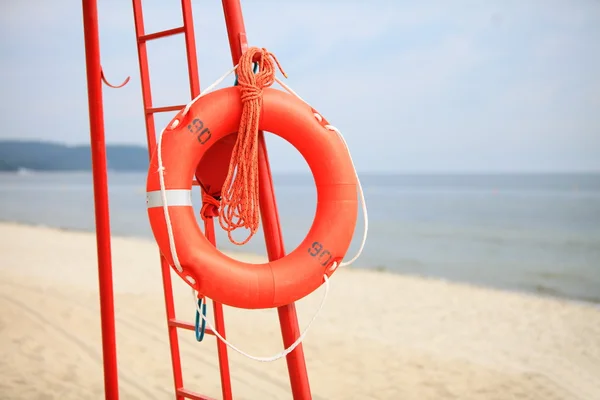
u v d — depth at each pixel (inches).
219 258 76.7
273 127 79.5
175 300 244.4
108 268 88.4
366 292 297.6
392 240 669.9
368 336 205.2
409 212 969.5
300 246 81.3
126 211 1032.8
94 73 83.1
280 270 78.5
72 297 235.9
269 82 78.7
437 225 799.7
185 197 76.3
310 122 80.6
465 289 325.7
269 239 85.5
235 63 83.7
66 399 133.3
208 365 166.2
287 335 86.1
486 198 1257.4
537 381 162.9
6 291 236.4
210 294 76.0
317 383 157.0
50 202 1229.1
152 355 171.2
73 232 606.5
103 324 89.7
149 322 206.5
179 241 74.7
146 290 261.9
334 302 268.1
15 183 2395.4
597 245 615.8
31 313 203.8
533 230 740.0
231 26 83.2
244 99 76.8
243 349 182.7
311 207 1082.7
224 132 78.2
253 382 155.4
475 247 613.0
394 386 155.7
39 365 154.6
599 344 208.1
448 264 498.3
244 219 78.0
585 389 159.9
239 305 76.9
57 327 189.5
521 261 516.1
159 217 75.5
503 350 195.9
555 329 229.6
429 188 1782.7
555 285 386.0
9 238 507.8
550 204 1080.8
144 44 90.0
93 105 83.8
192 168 77.0
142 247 464.1
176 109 85.1
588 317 254.1
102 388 141.2
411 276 382.3
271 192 84.8
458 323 233.1
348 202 81.4
